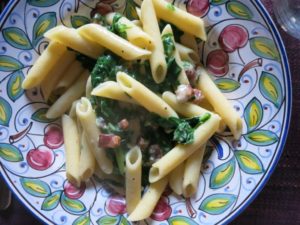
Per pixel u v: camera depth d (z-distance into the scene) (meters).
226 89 0.23
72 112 0.22
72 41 0.21
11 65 0.22
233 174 0.22
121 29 0.21
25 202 0.22
